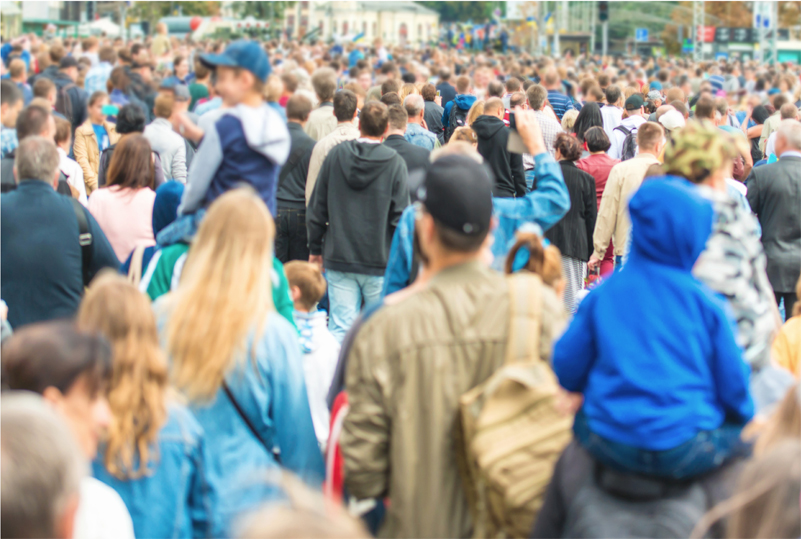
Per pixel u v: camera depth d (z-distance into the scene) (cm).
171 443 340
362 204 775
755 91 2386
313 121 1134
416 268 500
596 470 303
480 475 308
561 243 922
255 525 151
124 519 301
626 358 291
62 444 200
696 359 291
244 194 383
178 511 340
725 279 373
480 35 8662
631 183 914
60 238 559
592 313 303
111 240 675
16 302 556
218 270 368
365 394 315
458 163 325
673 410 284
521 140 507
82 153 1191
